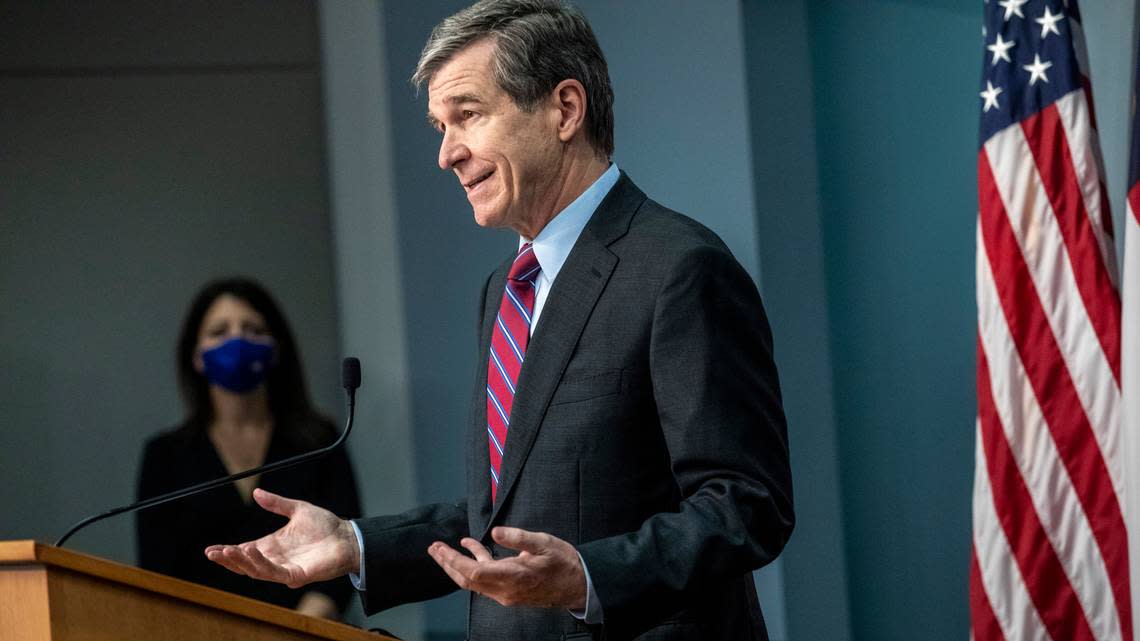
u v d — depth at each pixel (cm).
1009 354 586
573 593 270
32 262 880
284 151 900
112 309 885
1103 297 573
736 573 286
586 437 317
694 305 312
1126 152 614
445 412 813
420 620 788
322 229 897
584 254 333
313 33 905
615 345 320
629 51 744
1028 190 588
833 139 728
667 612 280
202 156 896
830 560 711
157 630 244
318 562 332
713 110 727
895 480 714
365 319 850
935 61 707
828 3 731
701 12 730
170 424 885
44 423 876
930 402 709
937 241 706
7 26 883
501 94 337
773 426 313
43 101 884
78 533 870
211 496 610
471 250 811
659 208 343
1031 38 598
